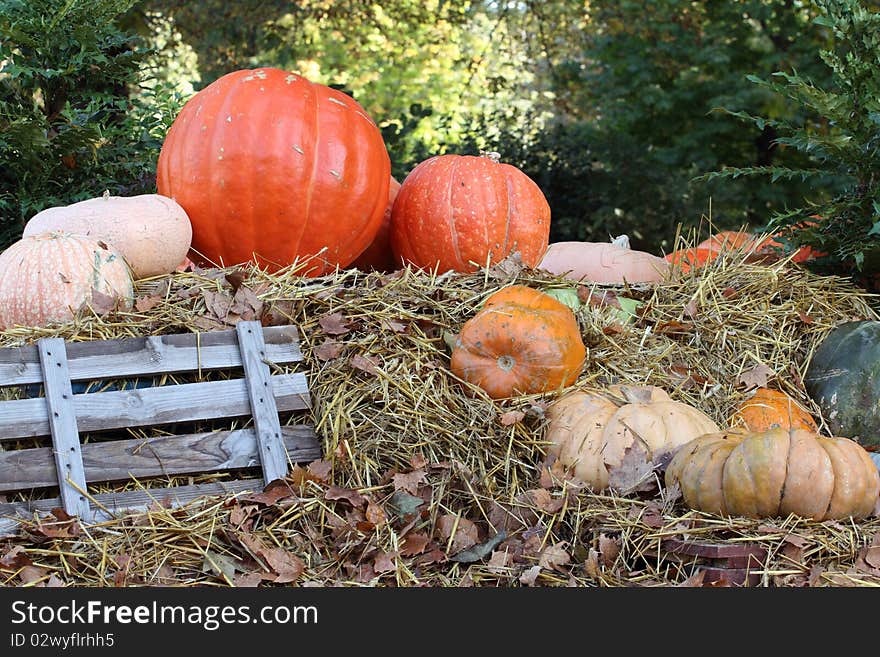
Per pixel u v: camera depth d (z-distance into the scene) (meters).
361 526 2.91
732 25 10.26
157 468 3.01
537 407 3.24
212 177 3.88
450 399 3.29
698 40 10.38
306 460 3.14
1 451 2.89
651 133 10.81
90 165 5.18
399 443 3.16
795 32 10.02
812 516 2.78
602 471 3.10
